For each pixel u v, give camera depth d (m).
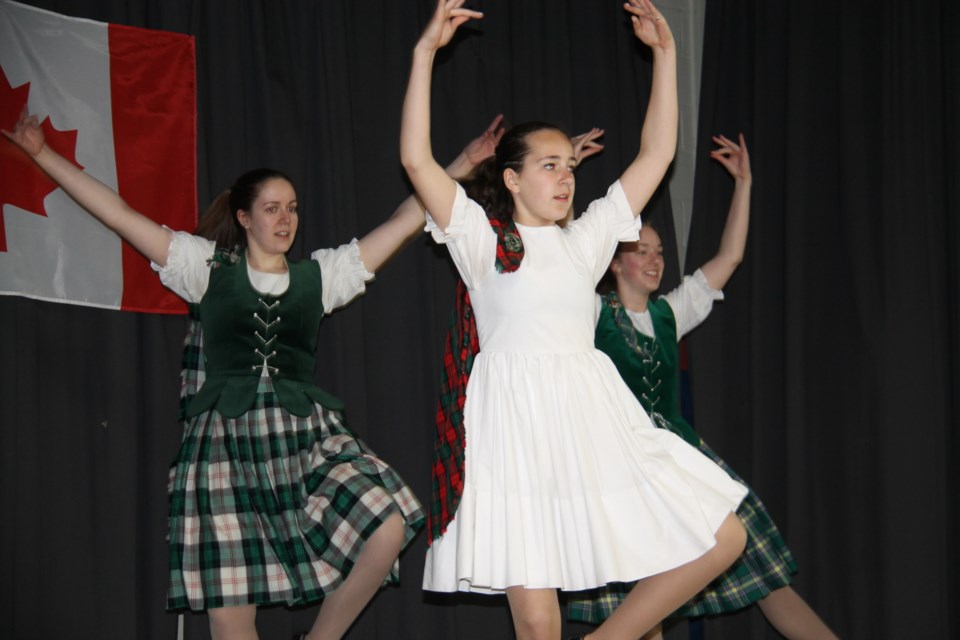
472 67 4.56
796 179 4.87
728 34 5.16
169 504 3.54
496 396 2.85
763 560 4.13
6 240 3.57
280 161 4.12
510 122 4.66
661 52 3.17
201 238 3.59
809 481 4.82
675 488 2.83
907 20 4.73
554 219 3.03
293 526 3.36
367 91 4.33
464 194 2.91
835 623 4.76
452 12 2.84
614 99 4.88
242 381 3.45
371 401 4.20
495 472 2.80
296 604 3.38
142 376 3.83
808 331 4.87
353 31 4.34
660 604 2.79
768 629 4.75
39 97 3.69
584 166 4.78
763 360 4.92
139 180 3.84
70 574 3.62
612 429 2.83
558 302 2.91
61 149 3.72
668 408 4.17
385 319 4.24
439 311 4.37
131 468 3.74
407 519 3.41
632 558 2.71
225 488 3.37
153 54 3.91
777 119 4.99
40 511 3.60
